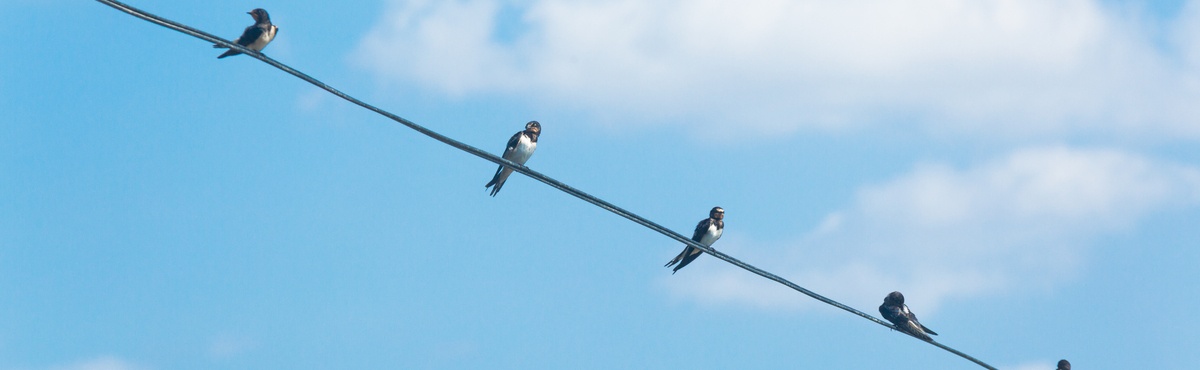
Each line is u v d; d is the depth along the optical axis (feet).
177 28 36.04
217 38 37.24
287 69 38.88
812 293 58.70
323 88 39.88
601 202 49.83
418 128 42.96
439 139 43.88
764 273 56.39
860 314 62.64
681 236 52.80
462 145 44.86
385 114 42.04
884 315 66.69
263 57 38.27
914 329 65.57
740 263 55.26
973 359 66.69
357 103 40.96
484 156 45.68
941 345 66.33
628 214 50.96
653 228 52.16
